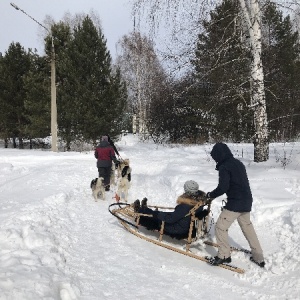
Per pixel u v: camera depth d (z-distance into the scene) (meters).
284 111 19.38
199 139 24.83
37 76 22.50
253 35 10.68
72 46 21.83
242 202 4.89
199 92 15.39
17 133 25.08
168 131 28.03
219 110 19.25
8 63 24.33
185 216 5.53
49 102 21.70
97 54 21.84
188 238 5.47
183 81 12.53
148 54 20.88
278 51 15.45
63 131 22.50
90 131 21.36
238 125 21.56
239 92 11.36
